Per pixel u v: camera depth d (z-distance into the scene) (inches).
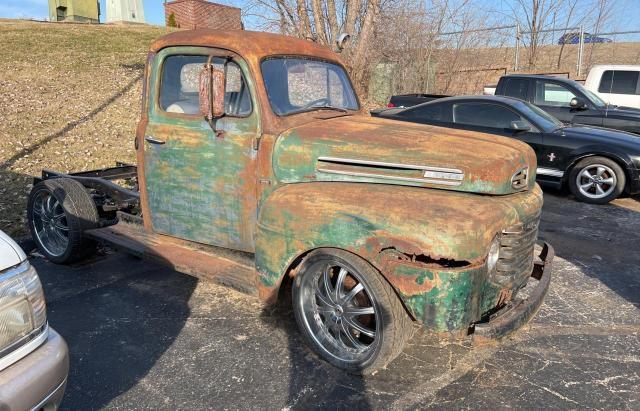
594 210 289.0
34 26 792.9
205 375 129.9
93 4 1088.8
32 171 307.7
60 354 92.8
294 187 133.7
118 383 126.8
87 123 409.4
